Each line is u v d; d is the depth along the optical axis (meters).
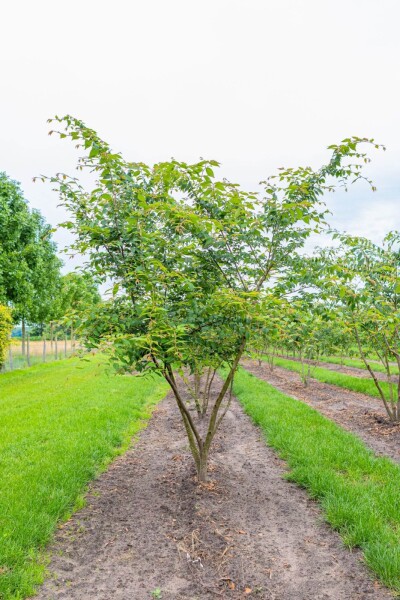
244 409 9.05
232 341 4.52
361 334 8.82
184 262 4.37
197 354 4.32
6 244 17.55
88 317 3.80
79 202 4.31
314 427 7.09
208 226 3.87
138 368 3.83
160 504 4.40
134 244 3.97
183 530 3.86
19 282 18.16
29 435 6.82
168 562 3.37
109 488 4.86
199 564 3.34
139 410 9.12
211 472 5.29
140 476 5.25
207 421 8.12
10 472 5.08
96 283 4.46
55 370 19.05
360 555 3.44
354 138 4.01
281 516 4.16
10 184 18.25
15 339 19.11
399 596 2.90
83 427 7.07
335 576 3.17
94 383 12.65
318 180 4.45
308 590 3.01
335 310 5.73
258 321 4.11
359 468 5.20
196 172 3.91
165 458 5.98
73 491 4.52
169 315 4.02
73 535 3.79
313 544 3.63
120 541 3.68
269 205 4.42
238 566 3.31
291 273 4.63
